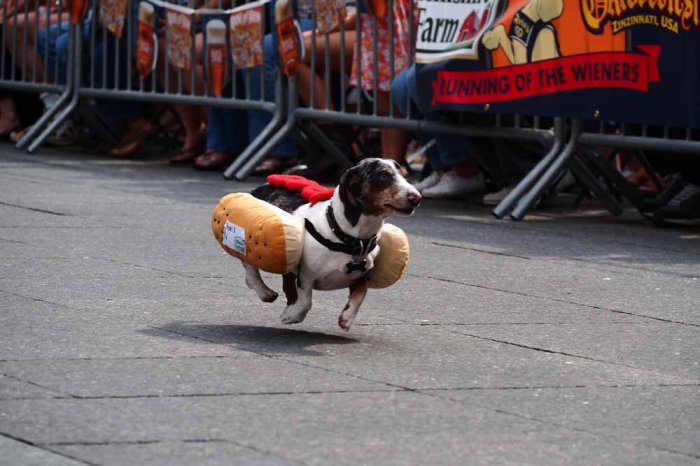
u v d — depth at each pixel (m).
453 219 10.34
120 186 11.74
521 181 10.66
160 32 13.70
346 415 4.75
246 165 12.49
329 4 11.92
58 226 9.15
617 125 10.84
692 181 10.26
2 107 15.81
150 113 15.15
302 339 5.96
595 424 4.82
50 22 15.19
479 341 6.12
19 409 4.63
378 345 5.93
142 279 7.28
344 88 12.01
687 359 5.93
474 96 10.48
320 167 12.71
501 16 10.28
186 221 9.61
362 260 5.79
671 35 9.41
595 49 9.77
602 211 11.23
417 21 10.88
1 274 7.25
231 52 12.77
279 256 5.71
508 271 8.07
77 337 5.78
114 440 4.33
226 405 4.80
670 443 4.62
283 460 4.21
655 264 8.45
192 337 5.89
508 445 4.49
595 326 6.58
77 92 14.69
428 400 5.02
